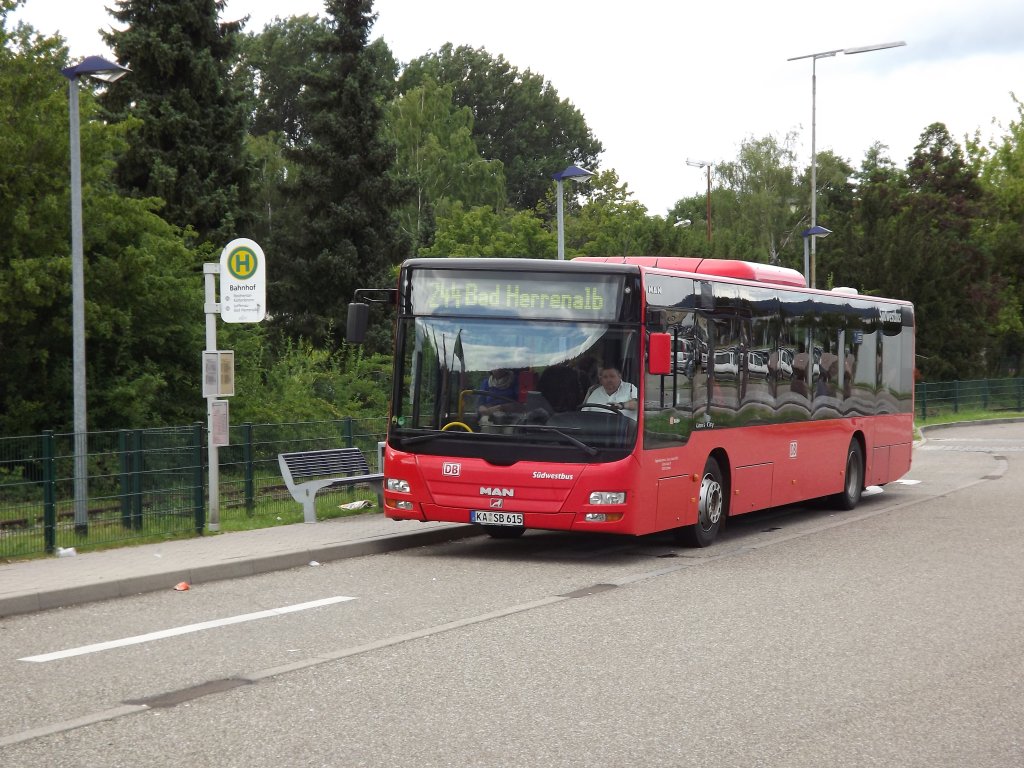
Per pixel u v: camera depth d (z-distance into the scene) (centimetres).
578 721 711
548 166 9669
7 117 2477
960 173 6638
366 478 1736
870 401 2139
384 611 1069
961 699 770
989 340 5934
